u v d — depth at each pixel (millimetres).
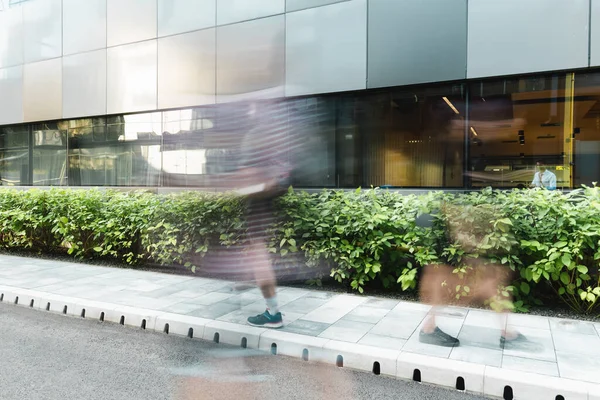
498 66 7102
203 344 4750
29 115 12578
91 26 11469
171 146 10406
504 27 7055
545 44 6793
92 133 11797
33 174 12867
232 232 7152
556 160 6941
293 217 6668
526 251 5449
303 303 5855
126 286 6840
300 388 3674
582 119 6773
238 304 5812
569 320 5098
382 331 4730
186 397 3469
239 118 9203
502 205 5562
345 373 4031
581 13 6562
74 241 9102
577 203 5730
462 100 7535
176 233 7695
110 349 4574
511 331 4469
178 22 10148
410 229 6125
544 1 6785
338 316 5285
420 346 4281
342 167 8430
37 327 5320
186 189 10031
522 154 7152
